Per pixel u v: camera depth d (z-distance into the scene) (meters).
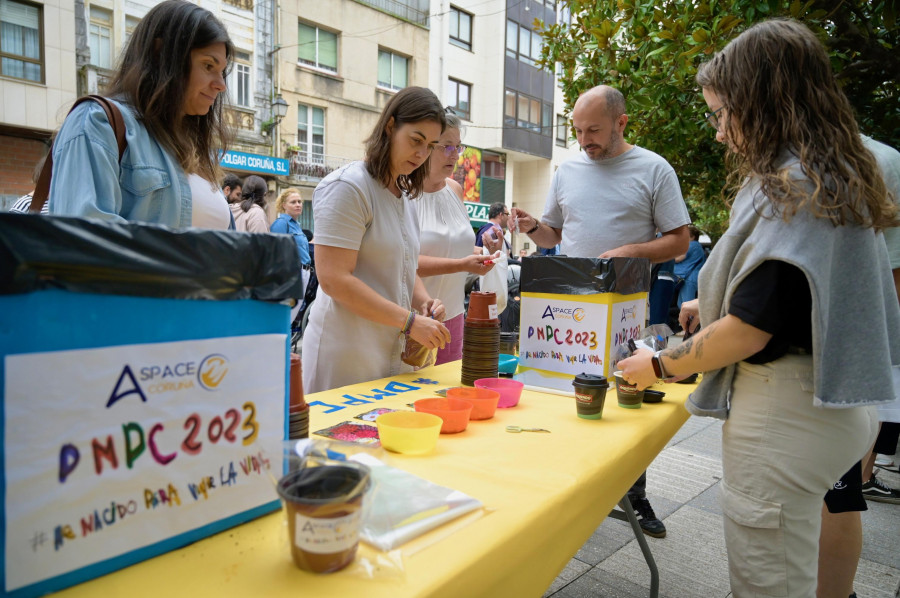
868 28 3.23
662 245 2.36
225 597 0.64
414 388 1.69
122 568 0.67
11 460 0.57
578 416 1.46
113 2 10.15
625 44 4.05
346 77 13.77
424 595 0.66
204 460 0.74
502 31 17.02
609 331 1.67
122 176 1.33
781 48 1.15
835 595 1.62
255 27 12.16
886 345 1.13
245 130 12.23
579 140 2.46
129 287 0.64
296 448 0.82
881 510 2.90
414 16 15.05
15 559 0.58
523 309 1.85
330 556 0.68
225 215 1.67
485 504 0.90
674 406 1.62
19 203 2.20
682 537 2.56
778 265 1.11
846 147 1.12
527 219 2.60
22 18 9.35
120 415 0.65
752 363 1.24
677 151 4.30
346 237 1.66
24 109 9.42
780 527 1.21
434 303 1.88
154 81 1.35
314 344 1.84
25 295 0.56
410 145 1.67
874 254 1.13
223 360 0.75
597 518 1.10
